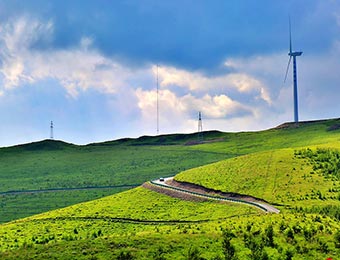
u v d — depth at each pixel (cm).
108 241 11138
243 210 18950
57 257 9925
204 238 11419
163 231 14062
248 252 10456
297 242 11106
